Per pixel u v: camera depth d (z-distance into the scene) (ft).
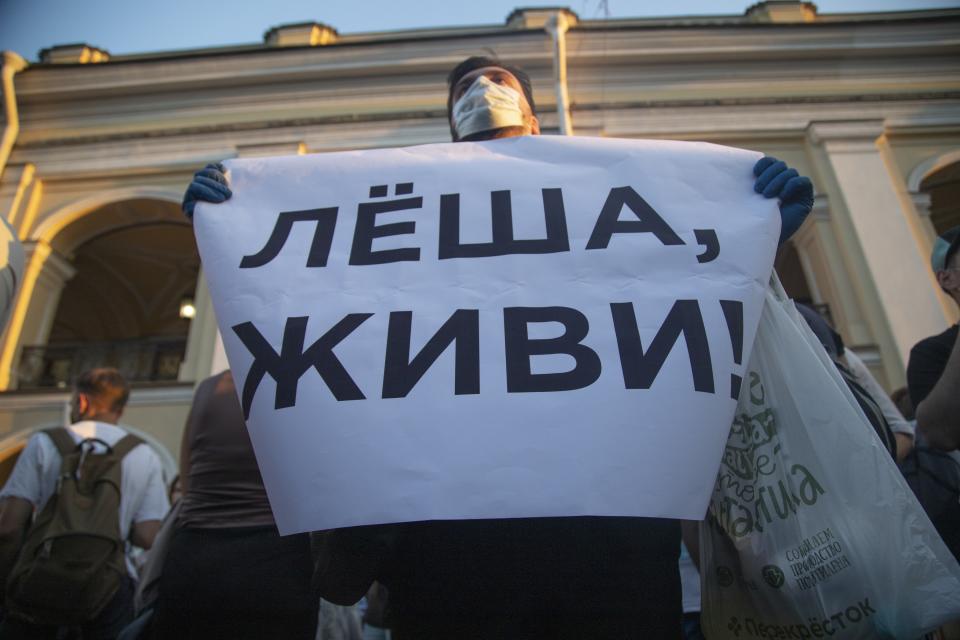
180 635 4.91
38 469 7.38
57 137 28.73
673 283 3.85
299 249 4.14
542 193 4.28
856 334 21.95
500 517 3.13
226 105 29.07
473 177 4.42
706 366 3.57
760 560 3.68
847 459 3.57
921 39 27.89
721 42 28.17
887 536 3.34
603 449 3.31
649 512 3.17
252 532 5.22
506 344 3.64
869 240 23.25
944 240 5.64
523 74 6.24
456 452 3.31
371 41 28.35
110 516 7.13
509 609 3.31
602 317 3.73
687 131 26.48
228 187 4.53
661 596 3.46
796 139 26.58
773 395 3.90
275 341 3.74
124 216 28.22
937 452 5.93
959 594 3.14
